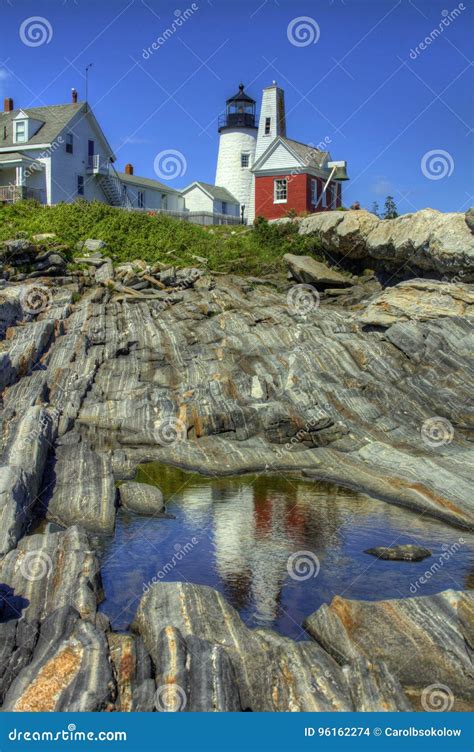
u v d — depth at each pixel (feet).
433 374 87.40
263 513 62.03
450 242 99.14
